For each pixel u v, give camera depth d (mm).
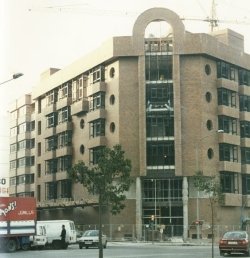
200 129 66062
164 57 67250
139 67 66812
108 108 69938
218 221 65688
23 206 37312
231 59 71500
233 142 69750
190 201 64812
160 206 65312
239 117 72688
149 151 65938
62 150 78812
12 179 97438
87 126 74125
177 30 67000
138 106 66812
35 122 90375
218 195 55688
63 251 37469
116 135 67562
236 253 33781
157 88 66750
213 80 69188
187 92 66688
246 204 70500
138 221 64188
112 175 19547
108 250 39688
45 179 83938
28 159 93500
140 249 41469
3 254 32781
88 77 75500
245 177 72125
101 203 18859
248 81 75438
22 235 37031
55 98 84000
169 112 65938
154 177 65312
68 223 42250
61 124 80125
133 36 67438
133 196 65438
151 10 67500
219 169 67750
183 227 63594
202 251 38281
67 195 77625
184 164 65188
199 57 67250
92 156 72812
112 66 69875
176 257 30406
